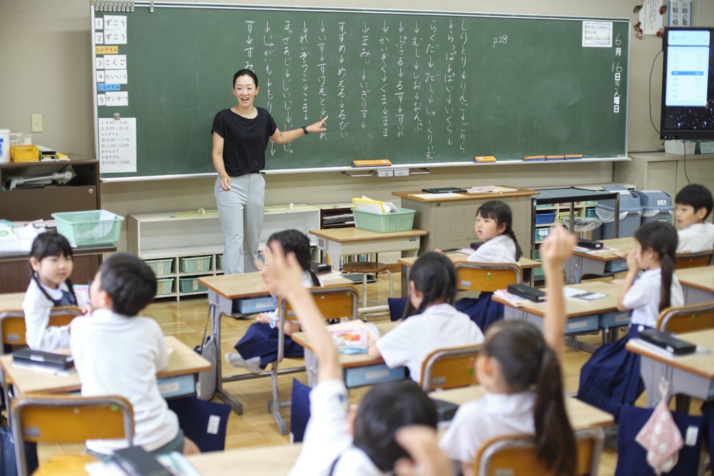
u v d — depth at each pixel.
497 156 7.18
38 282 3.01
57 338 2.96
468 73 6.94
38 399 2.14
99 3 5.65
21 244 4.42
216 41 6.05
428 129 6.88
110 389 2.37
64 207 5.30
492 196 5.69
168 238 6.16
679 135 7.32
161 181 6.18
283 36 6.26
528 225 5.86
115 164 5.88
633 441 2.78
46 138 5.77
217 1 6.07
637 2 7.74
